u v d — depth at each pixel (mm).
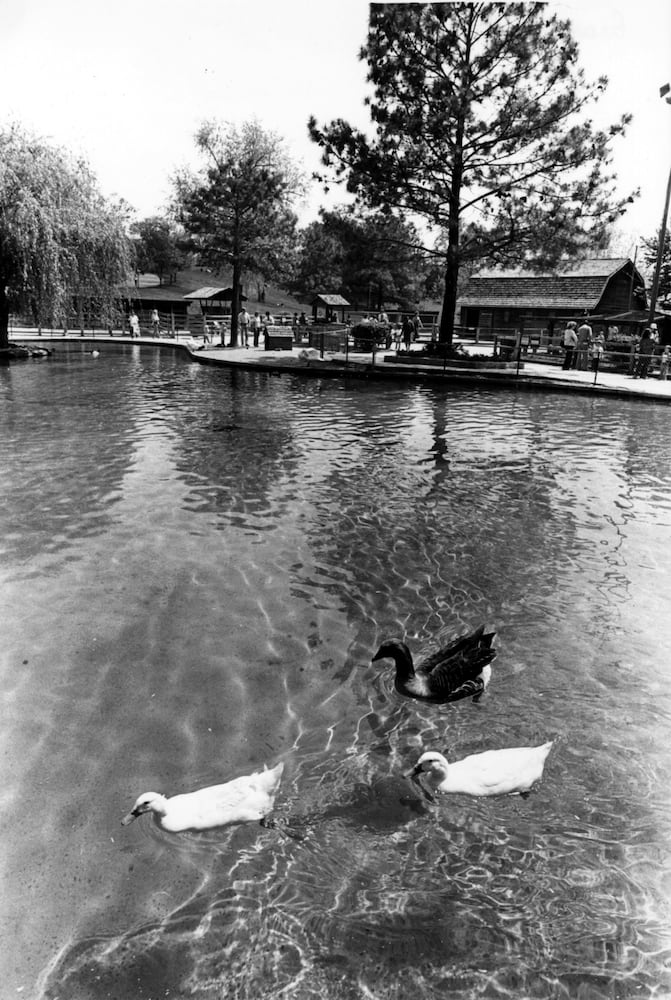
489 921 3227
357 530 8406
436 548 7883
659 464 12133
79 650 5516
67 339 40531
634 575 7219
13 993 2844
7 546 7609
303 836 3709
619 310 43781
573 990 2912
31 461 11367
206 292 60438
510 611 6367
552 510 9352
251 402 18469
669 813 3885
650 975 2979
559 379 23203
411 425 15500
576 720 4754
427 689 4926
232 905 3279
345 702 4930
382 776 4176
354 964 3014
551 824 3805
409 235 28062
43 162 26922
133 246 31109
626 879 3447
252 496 9664
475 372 24453
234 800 3785
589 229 24047
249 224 35625
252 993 2879
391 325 38000
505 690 5105
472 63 23828
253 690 5035
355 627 6020
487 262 26453
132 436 13516
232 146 34750
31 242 26078
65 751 4328
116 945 3070
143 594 6531
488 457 12438
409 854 3604
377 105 25078
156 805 3611
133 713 4727
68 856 3527
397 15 23359
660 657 5586
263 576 7008
